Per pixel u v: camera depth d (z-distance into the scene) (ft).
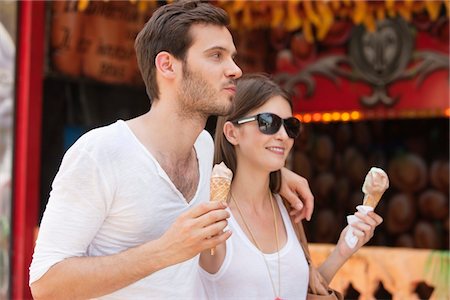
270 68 32.99
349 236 11.58
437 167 33.86
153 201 9.21
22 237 24.90
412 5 22.22
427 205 34.06
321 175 34.22
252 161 11.07
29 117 25.22
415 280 17.63
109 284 8.65
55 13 25.90
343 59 31.73
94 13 26.84
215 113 9.27
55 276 8.79
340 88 31.86
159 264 8.49
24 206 24.99
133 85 28.30
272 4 23.06
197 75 9.11
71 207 8.86
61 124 26.50
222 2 22.74
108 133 9.14
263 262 10.75
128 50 28.04
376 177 10.89
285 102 11.14
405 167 34.35
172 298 9.53
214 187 9.02
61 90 26.53
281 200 11.76
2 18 25.55
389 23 30.66
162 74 9.26
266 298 10.66
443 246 33.68
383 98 31.01
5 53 25.53
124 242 9.25
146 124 9.46
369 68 31.19
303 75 32.53
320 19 22.67
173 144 9.45
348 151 34.60
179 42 9.12
